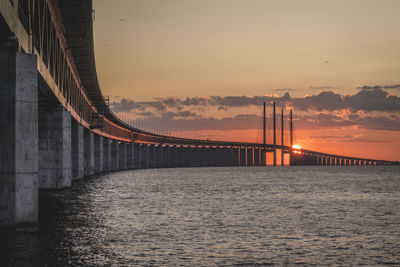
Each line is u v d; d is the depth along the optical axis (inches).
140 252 1063.6
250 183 4343.0
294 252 1111.0
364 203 2396.7
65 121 2518.5
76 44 2906.0
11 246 1061.8
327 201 2493.8
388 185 4192.9
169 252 1072.8
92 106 4670.3
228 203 2276.1
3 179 1162.0
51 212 1713.8
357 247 1179.9
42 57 1782.7
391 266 995.9
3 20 1067.9
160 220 1590.8
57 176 2490.2
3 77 1144.8
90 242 1149.7
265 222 1595.7
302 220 1672.0
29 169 1178.0
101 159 5221.5
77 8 2471.7
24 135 1165.7
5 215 1171.3
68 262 946.1
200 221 1590.8
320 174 7618.1
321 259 1047.0
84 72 3496.6
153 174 6200.8
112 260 978.7
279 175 6865.2
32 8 1504.7
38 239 1136.8
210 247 1139.9
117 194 2618.1
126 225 1450.5
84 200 2178.9
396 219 1737.2
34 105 1175.6
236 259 1024.2
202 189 3353.8
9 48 1157.7
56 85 2256.4
